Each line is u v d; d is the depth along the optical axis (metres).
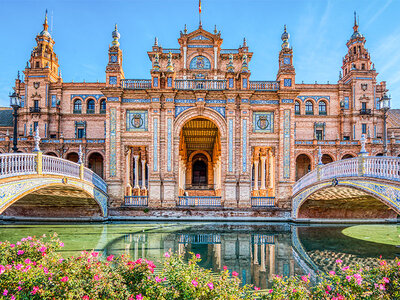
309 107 41.31
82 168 15.16
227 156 18.91
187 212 18.27
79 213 18.06
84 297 4.80
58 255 6.85
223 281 5.46
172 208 18.23
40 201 17.41
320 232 15.09
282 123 19.08
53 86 40.25
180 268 5.70
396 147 35.66
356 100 40.28
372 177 10.88
